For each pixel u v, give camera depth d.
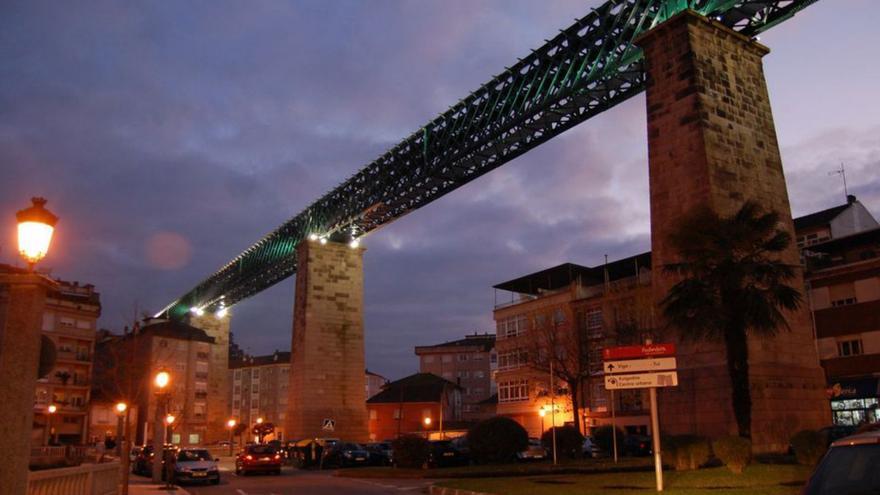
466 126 54.19
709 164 30.06
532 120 47.91
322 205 73.75
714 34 33.06
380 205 65.69
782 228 31.83
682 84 31.80
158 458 31.61
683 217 25.25
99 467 18.98
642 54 37.19
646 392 55.12
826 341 42.09
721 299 23.06
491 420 34.44
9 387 8.10
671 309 23.64
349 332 71.00
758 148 32.53
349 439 67.50
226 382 105.75
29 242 8.23
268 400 122.50
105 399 82.50
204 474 32.03
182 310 111.44
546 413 57.06
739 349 22.69
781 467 20.67
